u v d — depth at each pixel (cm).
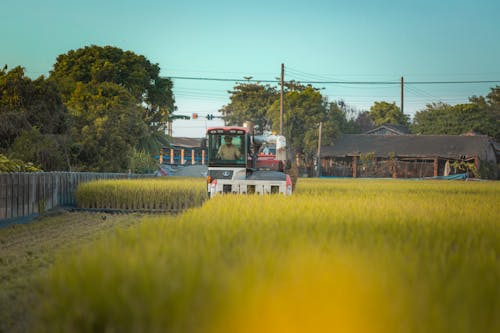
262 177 4441
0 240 3003
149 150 12781
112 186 5322
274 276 932
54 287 930
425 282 930
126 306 834
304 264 986
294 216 2036
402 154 15450
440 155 15025
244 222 1778
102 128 9394
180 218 1884
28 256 2455
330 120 17088
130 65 13112
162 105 13775
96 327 859
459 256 1144
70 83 11769
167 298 815
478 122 19012
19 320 1412
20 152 6869
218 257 1105
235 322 805
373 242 1344
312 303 816
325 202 2834
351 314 798
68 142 8419
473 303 809
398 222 1878
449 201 3366
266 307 802
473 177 14650
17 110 7612
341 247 1238
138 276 904
